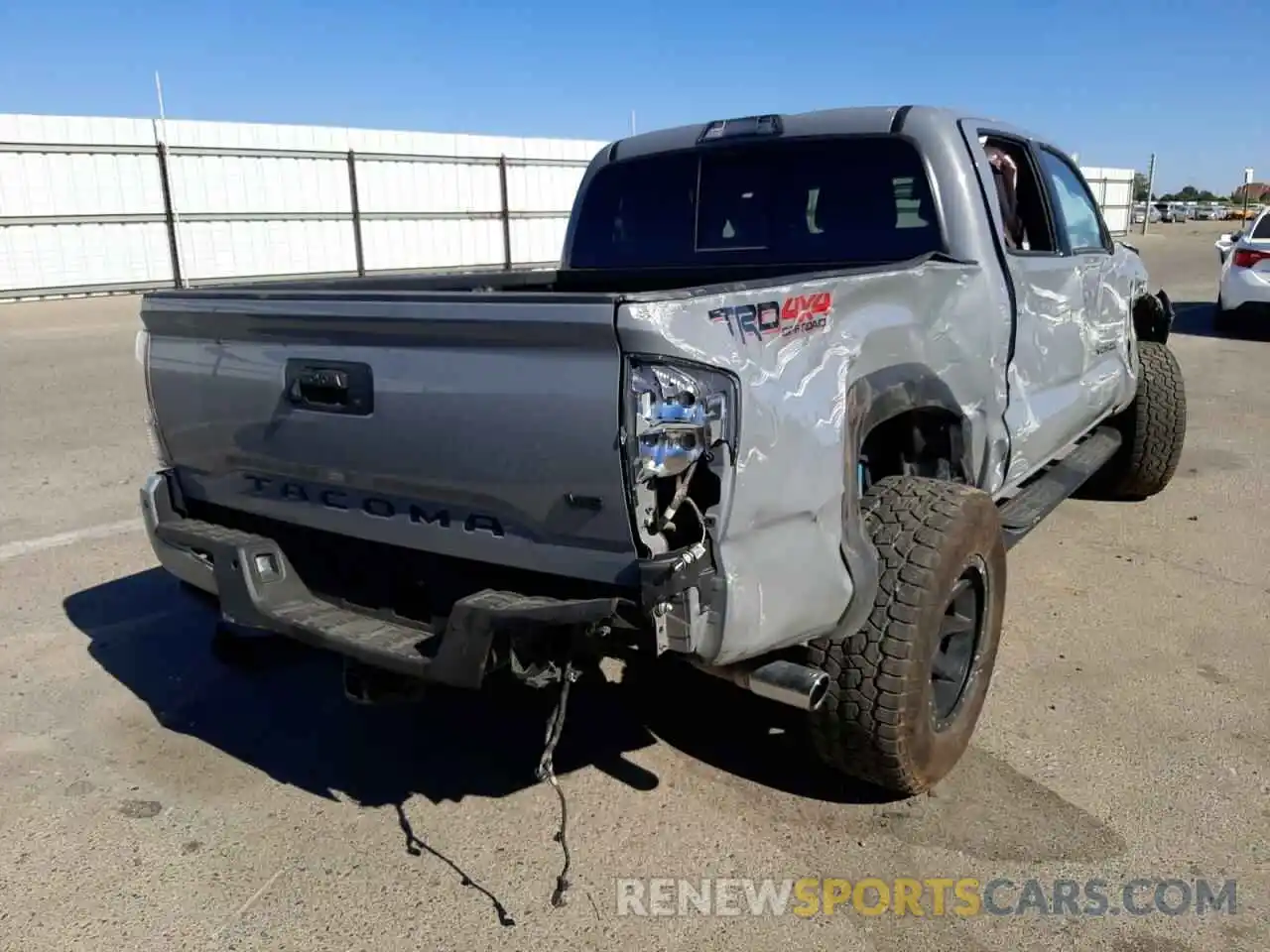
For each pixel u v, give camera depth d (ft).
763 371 8.10
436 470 8.65
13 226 72.59
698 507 7.91
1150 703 12.34
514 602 8.18
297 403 9.53
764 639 8.33
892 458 11.84
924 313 10.71
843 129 13.08
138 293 78.54
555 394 7.83
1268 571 16.70
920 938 8.54
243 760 11.57
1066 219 15.47
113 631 14.99
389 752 11.72
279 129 83.82
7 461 24.45
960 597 10.68
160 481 11.26
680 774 11.09
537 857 9.72
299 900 9.16
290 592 10.19
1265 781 10.66
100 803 10.70
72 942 8.65
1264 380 35.09
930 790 10.59
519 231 100.22
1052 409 14.47
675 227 14.92
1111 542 18.24
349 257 89.61
